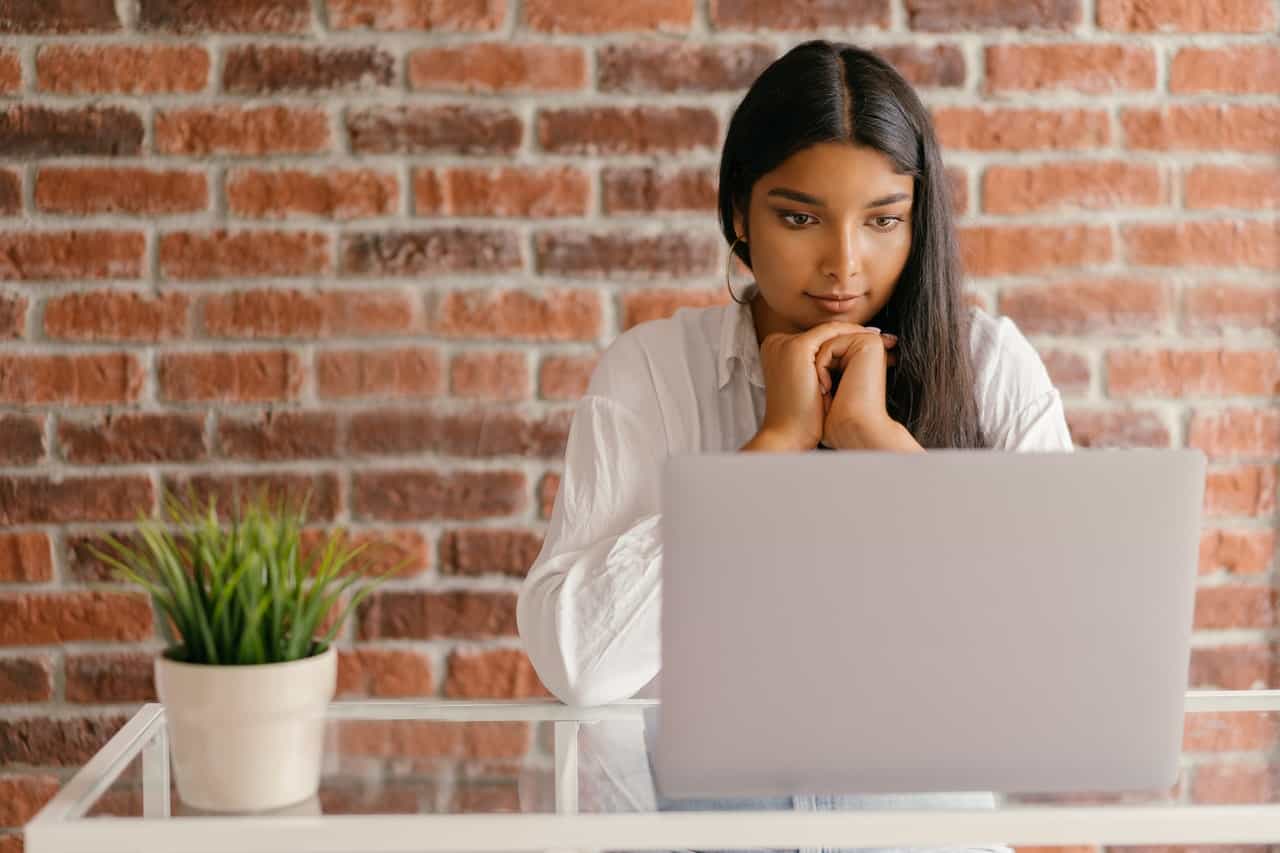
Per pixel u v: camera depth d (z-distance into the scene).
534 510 1.97
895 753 0.87
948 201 1.34
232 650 0.89
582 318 1.95
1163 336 1.99
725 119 1.94
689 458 0.83
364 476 1.96
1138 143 1.97
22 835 1.95
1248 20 1.96
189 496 1.95
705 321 1.50
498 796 0.90
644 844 0.85
